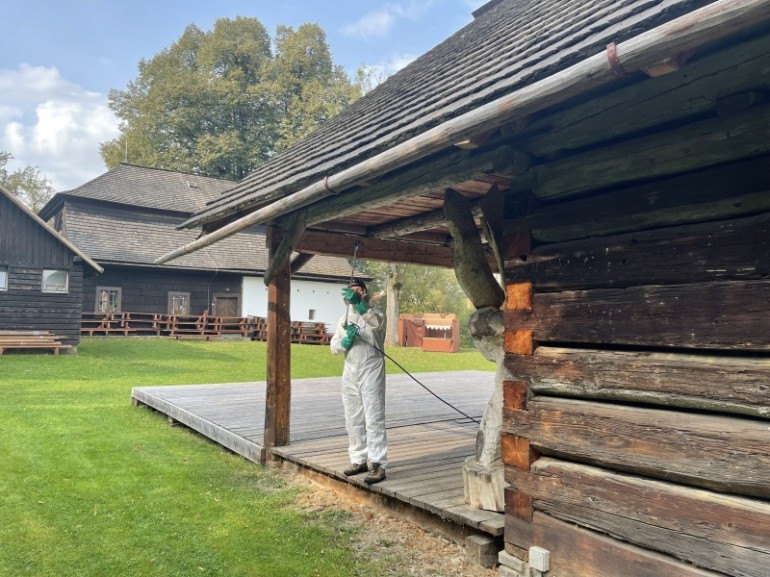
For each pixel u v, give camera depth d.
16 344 16.69
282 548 4.14
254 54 44.34
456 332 26.62
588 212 3.10
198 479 5.78
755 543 2.37
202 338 23.59
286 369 6.40
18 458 6.34
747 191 2.48
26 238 17.81
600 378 3.00
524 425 3.38
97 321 22.14
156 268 23.53
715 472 2.50
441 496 4.39
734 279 2.51
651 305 2.80
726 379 2.48
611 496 2.92
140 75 44.28
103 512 4.82
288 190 4.73
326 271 28.39
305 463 5.65
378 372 5.00
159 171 29.20
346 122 6.32
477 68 4.02
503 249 3.61
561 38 3.11
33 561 3.88
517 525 3.41
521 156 3.31
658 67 2.30
